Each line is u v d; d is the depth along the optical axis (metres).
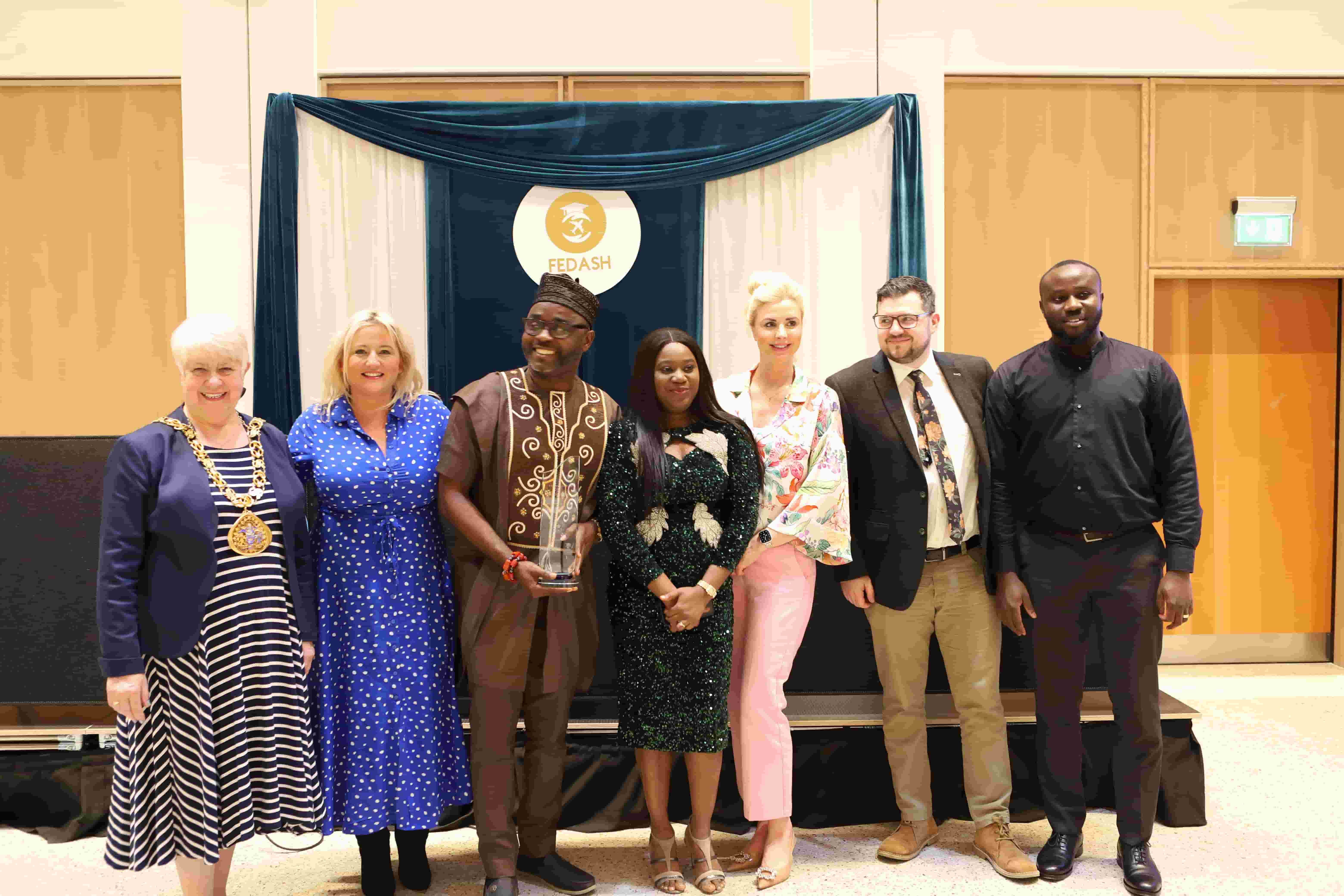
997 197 4.72
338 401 2.37
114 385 4.71
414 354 2.42
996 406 2.55
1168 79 4.70
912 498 2.54
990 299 4.75
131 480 2.03
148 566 2.05
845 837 2.79
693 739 2.34
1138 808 2.43
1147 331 4.79
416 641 2.29
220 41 4.52
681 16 4.58
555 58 4.57
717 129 4.54
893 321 2.51
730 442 2.40
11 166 4.65
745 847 2.72
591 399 2.41
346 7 4.52
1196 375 4.90
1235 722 3.88
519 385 2.35
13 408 4.72
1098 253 4.75
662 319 4.64
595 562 2.86
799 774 2.81
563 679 2.37
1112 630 2.44
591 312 2.33
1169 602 2.38
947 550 2.56
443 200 4.57
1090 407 2.41
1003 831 2.55
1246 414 4.91
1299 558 4.95
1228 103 4.73
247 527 2.10
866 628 2.87
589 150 4.54
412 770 2.26
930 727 2.82
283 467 2.21
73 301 4.68
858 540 2.62
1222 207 4.77
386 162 4.58
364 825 2.22
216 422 2.13
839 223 4.65
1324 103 4.75
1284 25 4.69
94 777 2.77
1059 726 2.50
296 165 4.50
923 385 2.58
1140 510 2.40
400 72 4.55
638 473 2.34
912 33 4.60
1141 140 4.73
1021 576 2.53
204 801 2.04
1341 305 4.88
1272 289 4.89
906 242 4.57
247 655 2.10
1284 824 2.81
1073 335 2.39
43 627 2.79
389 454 2.30
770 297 2.51
